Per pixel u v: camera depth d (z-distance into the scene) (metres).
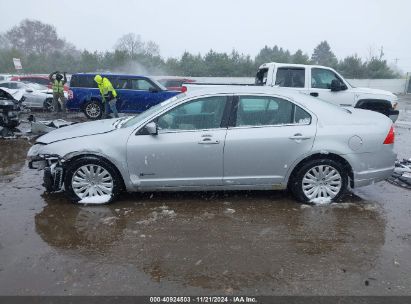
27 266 3.52
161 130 4.85
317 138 4.84
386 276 3.39
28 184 5.91
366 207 5.00
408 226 4.44
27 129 11.24
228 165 4.84
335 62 49.94
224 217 4.65
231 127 4.85
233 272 3.44
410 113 18.33
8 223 4.44
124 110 13.65
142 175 4.88
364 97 10.07
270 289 3.19
